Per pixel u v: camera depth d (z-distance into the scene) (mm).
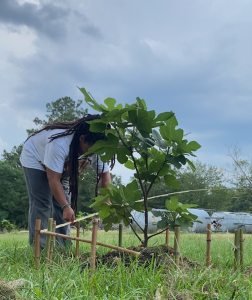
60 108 46375
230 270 2908
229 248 4828
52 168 3775
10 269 2775
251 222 23203
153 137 3383
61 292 1996
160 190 35031
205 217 22094
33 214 4090
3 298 1942
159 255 2932
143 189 3363
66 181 4617
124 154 3328
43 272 2527
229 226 23000
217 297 2092
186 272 2709
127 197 3346
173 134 3227
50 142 3840
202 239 7641
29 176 4125
